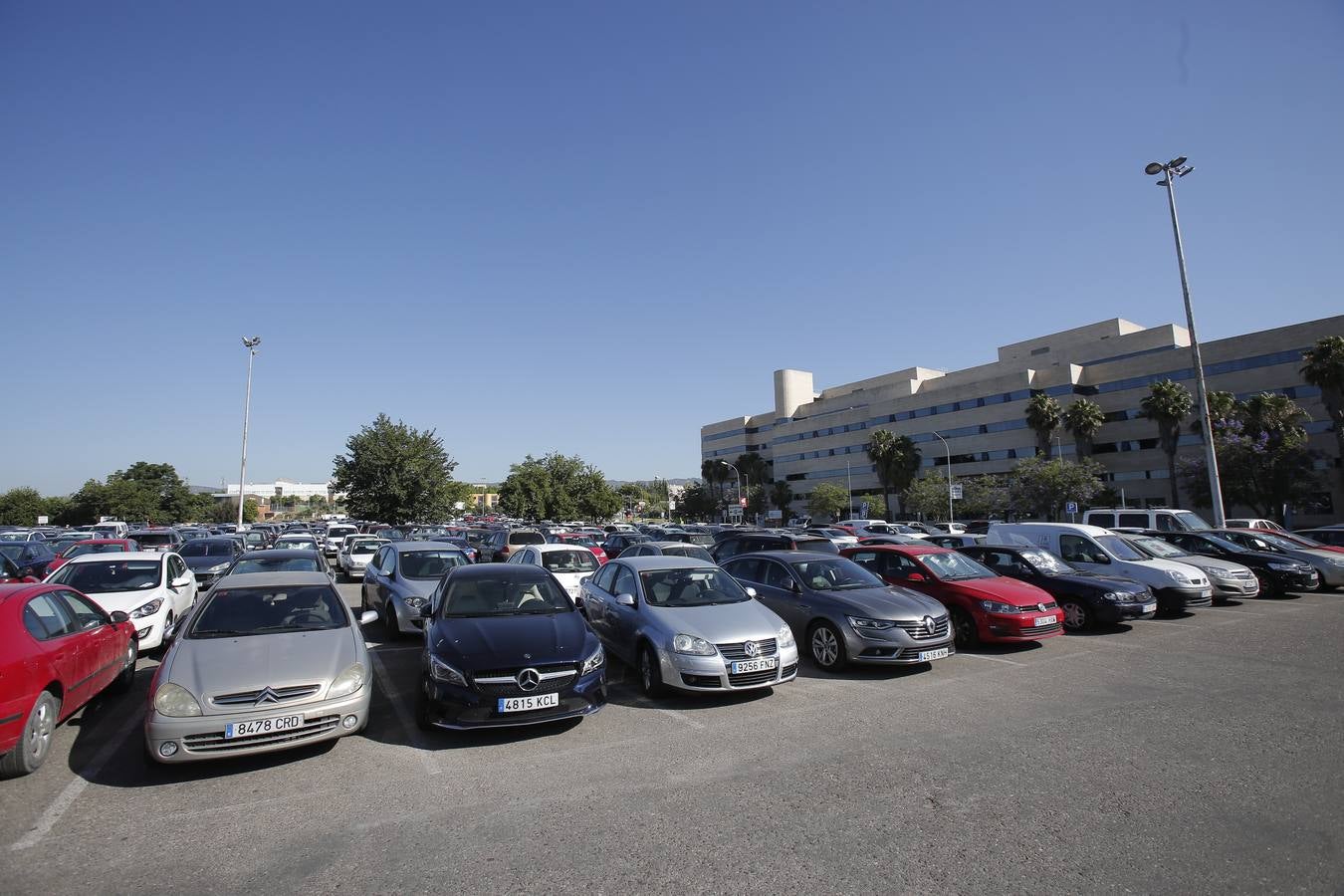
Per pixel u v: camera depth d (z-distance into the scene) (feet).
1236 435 129.59
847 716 20.63
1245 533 53.06
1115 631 34.86
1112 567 40.50
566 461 174.60
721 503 311.68
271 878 11.38
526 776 15.97
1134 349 179.32
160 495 255.50
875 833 12.79
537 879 11.23
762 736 18.78
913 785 15.11
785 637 23.03
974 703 21.93
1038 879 11.12
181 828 13.28
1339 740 17.92
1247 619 38.11
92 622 20.72
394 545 38.99
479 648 18.98
